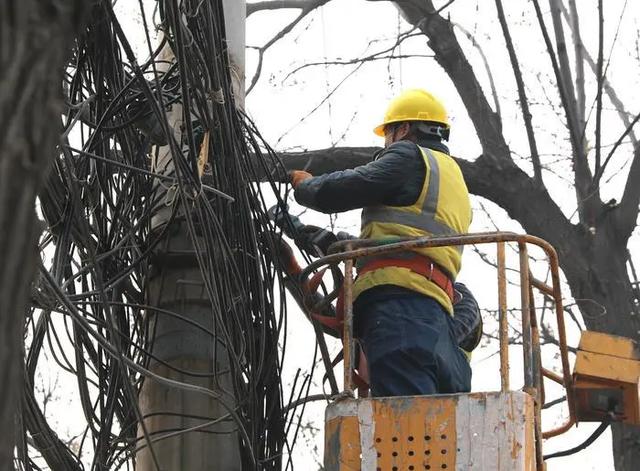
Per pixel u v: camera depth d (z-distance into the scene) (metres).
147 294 10.87
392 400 9.36
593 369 10.84
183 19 10.39
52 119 4.32
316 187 10.50
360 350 10.73
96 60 10.53
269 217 11.23
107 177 11.10
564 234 20.45
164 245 10.90
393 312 10.02
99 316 11.30
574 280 20.28
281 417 11.09
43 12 4.34
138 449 10.50
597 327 19.98
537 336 10.33
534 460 9.23
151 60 9.77
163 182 10.95
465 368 10.55
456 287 11.58
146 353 10.41
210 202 10.91
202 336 10.72
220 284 10.20
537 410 9.78
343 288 10.20
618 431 18.97
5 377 4.16
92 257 9.84
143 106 10.71
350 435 9.34
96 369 11.30
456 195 10.66
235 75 11.71
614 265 20.28
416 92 11.29
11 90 4.21
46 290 9.91
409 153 10.56
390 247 9.95
